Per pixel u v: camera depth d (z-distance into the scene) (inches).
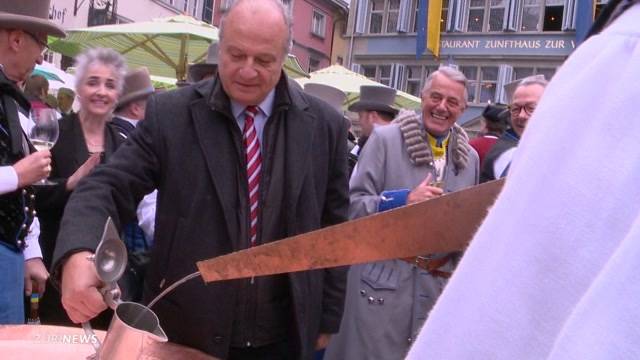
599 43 20.6
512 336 18.4
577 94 19.7
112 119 146.6
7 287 95.3
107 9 735.7
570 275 18.0
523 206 19.3
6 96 101.1
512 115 133.4
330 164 86.4
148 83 159.2
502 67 967.6
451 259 76.3
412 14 1056.2
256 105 80.7
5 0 108.3
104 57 136.9
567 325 17.2
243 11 77.1
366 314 117.6
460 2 997.8
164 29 322.0
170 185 78.4
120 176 74.9
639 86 18.6
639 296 16.4
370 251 26.3
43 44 110.9
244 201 78.8
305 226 81.4
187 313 76.6
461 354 19.1
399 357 116.1
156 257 79.2
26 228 99.7
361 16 1088.8
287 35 79.4
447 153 129.2
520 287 18.6
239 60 76.8
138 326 45.8
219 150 78.3
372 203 116.6
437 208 25.0
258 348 80.6
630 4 21.2
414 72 1054.4
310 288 81.8
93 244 60.7
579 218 18.2
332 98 274.4
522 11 973.8
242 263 28.9
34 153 97.3
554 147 19.4
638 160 17.9
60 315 123.5
